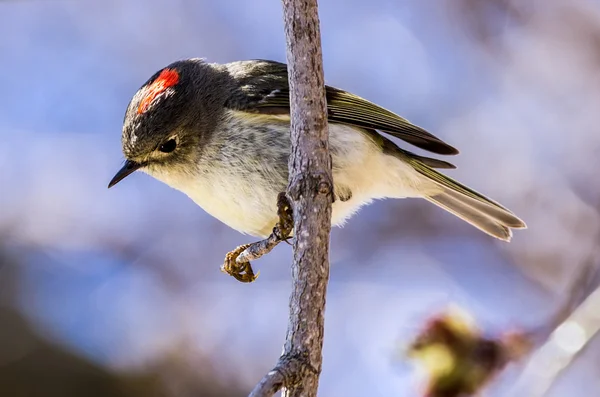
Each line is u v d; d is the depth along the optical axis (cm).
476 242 1209
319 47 615
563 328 736
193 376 1205
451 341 782
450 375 779
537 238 1187
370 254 1222
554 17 1248
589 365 1122
